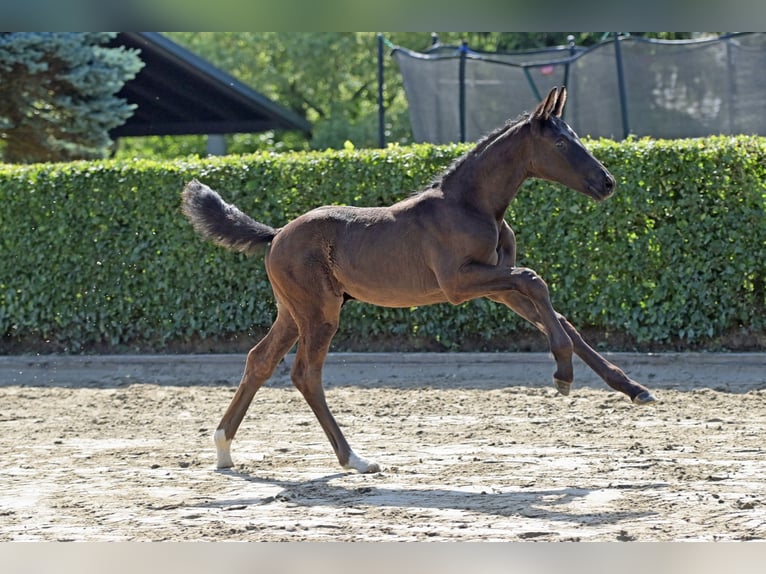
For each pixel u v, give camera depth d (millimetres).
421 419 11227
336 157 15625
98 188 16312
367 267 8672
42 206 16469
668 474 8141
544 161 8344
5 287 16672
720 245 14516
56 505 7609
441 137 19422
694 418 10820
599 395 12422
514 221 15016
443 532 6570
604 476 8156
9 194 16531
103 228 16344
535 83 18766
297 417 11570
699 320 14672
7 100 21562
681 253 14656
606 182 8180
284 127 25906
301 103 39781
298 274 8867
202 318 16141
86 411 12312
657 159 14586
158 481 8461
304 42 36875
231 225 9297
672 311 14711
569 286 14945
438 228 8406
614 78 18422
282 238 9039
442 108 19375
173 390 13695
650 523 6652
